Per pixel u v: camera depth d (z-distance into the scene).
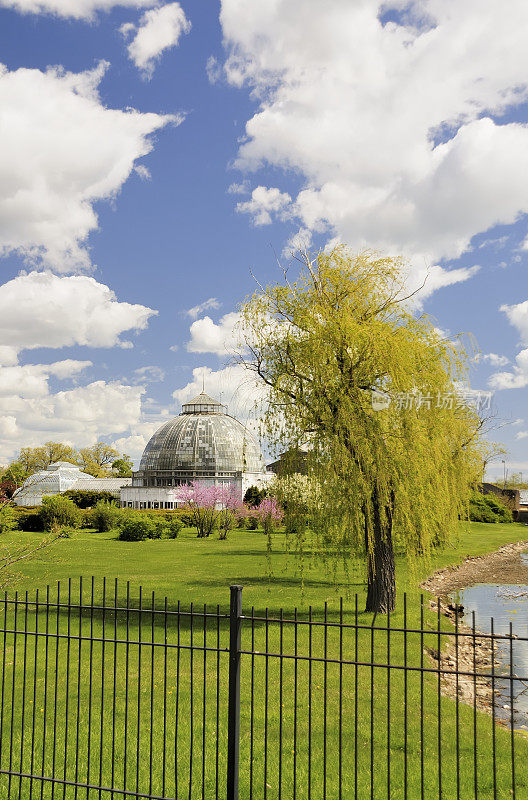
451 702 10.15
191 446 111.56
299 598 19.41
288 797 6.58
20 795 6.33
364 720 8.96
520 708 10.25
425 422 15.88
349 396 15.32
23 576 13.12
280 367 15.91
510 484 100.25
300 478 16.14
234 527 56.28
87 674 10.83
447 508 17.36
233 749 5.87
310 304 16.42
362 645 13.52
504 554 37.16
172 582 22.81
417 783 6.99
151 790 6.12
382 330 15.53
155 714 8.98
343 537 15.96
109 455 137.00
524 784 7.06
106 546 38.62
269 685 10.40
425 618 16.83
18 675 10.62
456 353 16.41
